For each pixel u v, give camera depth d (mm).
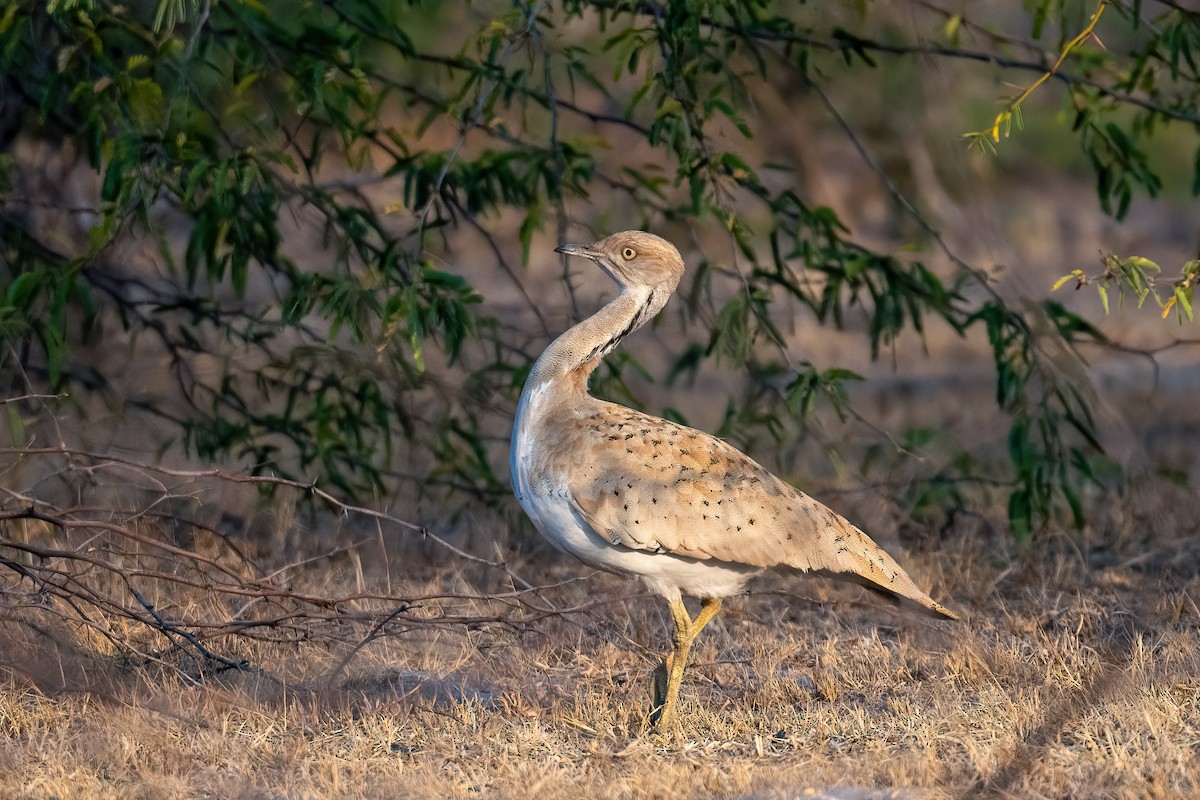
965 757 8031
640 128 12805
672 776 7793
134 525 11844
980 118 20609
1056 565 12773
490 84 11789
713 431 18656
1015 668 9648
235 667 9430
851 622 11406
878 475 15320
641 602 11703
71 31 11375
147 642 10250
